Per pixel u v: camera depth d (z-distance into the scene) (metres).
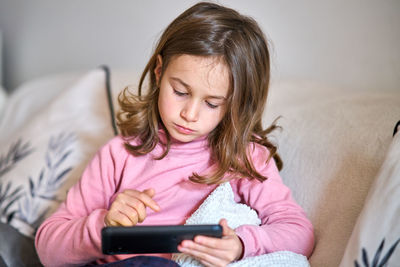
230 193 0.84
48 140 1.26
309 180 0.94
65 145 1.22
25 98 1.62
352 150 0.91
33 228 1.09
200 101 0.76
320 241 0.84
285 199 0.87
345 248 0.78
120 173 0.91
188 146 0.89
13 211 1.12
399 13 1.22
